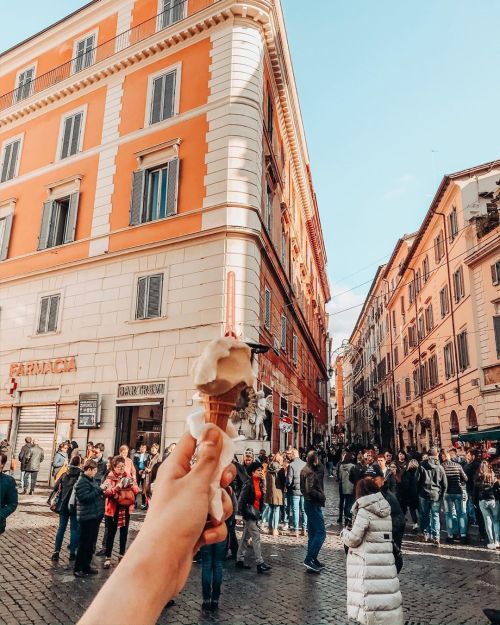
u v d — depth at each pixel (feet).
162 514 2.26
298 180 98.22
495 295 69.67
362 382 213.25
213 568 20.38
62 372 56.44
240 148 52.95
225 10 56.24
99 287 56.80
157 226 54.80
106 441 51.29
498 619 16.28
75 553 26.94
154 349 51.16
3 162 71.92
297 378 87.66
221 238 50.47
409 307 118.21
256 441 45.55
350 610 16.28
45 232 63.05
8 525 35.60
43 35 72.64
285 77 72.18
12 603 20.06
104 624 1.85
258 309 51.24
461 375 78.59
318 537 26.13
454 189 81.15
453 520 35.99
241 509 26.35
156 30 61.62
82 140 64.34
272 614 19.61
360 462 46.62
